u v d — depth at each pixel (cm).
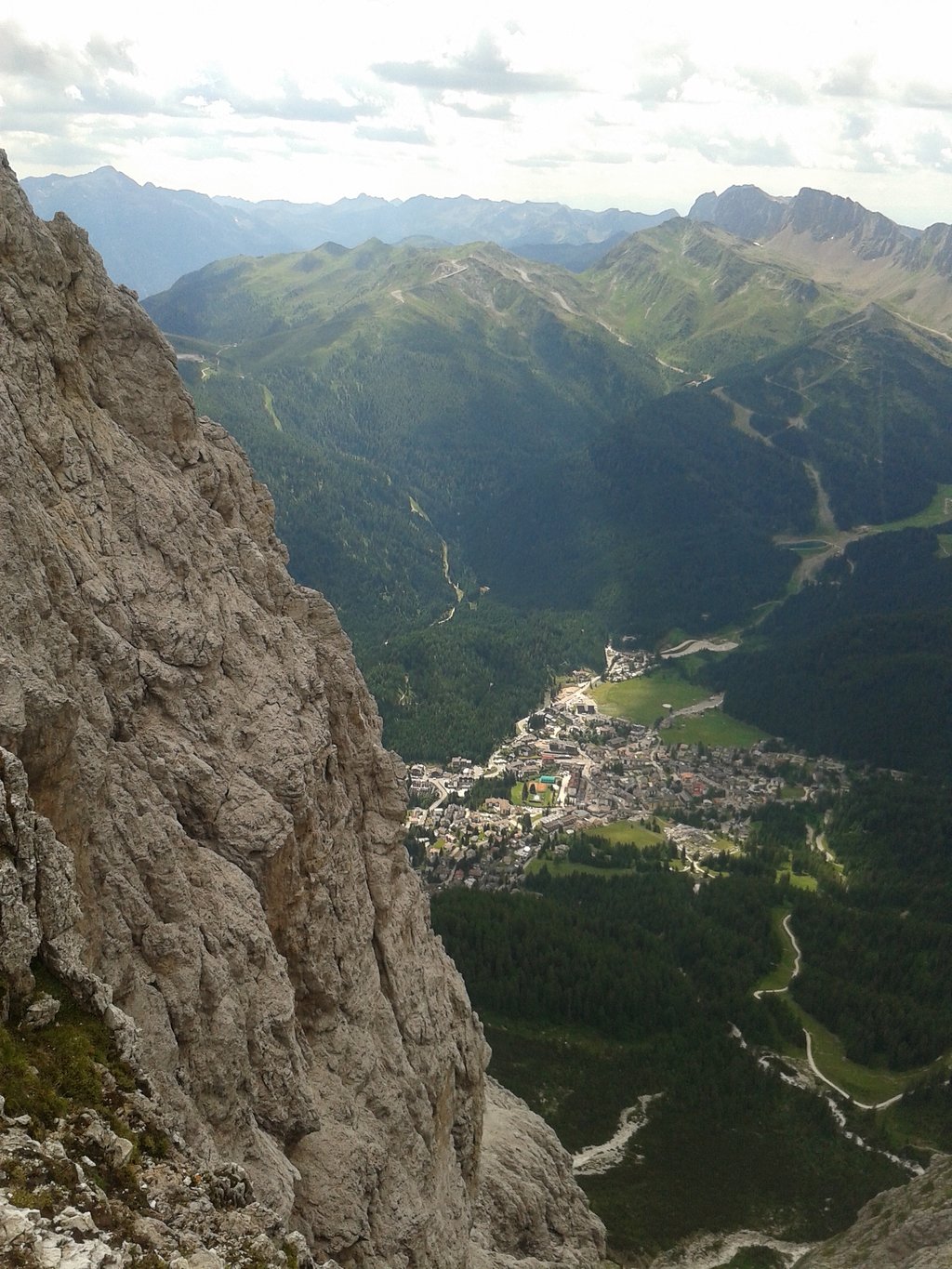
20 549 3134
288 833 3841
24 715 2730
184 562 4069
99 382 4384
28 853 2556
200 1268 2119
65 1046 2459
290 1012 3544
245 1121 3247
